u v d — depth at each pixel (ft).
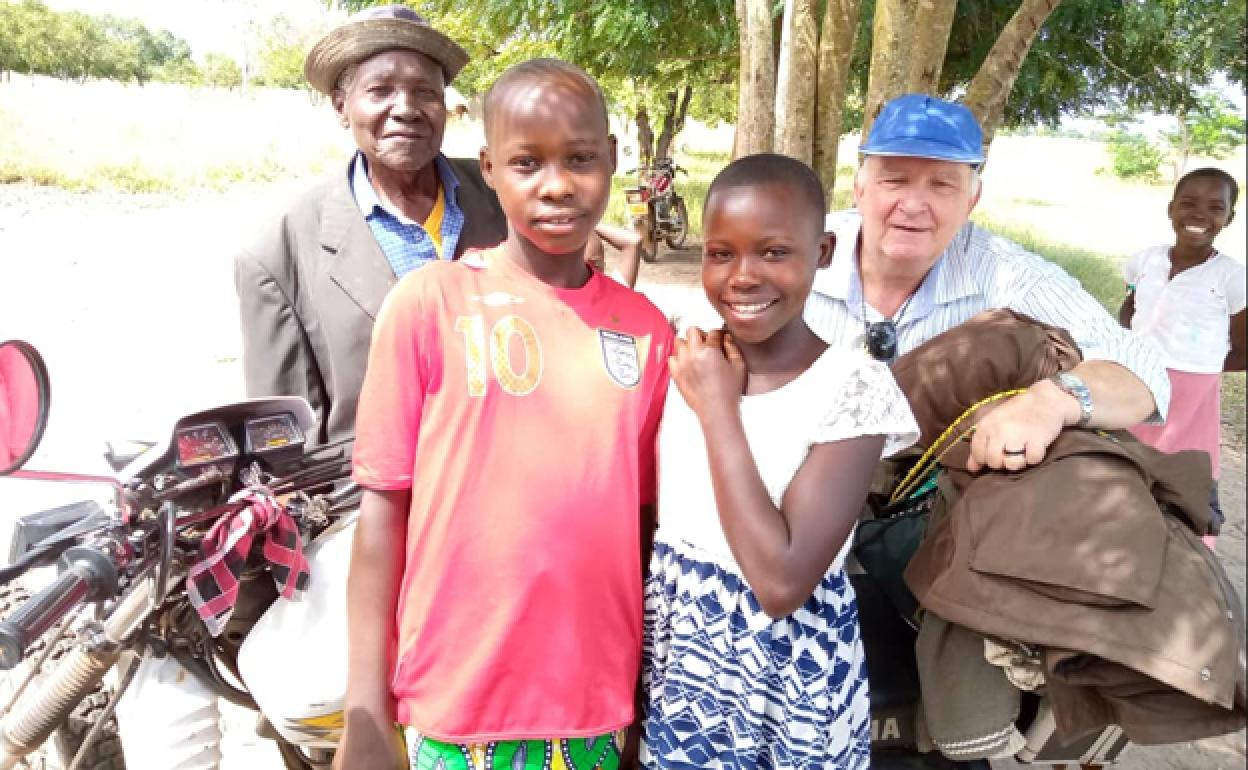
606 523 5.35
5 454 5.17
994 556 5.70
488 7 29.58
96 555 5.14
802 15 12.84
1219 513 6.84
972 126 7.60
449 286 5.43
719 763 5.51
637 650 5.63
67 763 7.50
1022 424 6.14
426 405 5.32
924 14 12.63
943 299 8.14
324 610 6.19
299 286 7.56
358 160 7.94
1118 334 7.63
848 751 5.63
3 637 4.58
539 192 5.24
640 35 27.30
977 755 6.23
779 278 5.19
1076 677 5.51
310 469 6.57
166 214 46.09
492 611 5.21
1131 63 28.32
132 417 19.34
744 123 13.69
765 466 5.33
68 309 27.91
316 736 6.22
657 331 5.80
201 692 6.53
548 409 5.30
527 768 5.34
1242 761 11.00
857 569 7.64
